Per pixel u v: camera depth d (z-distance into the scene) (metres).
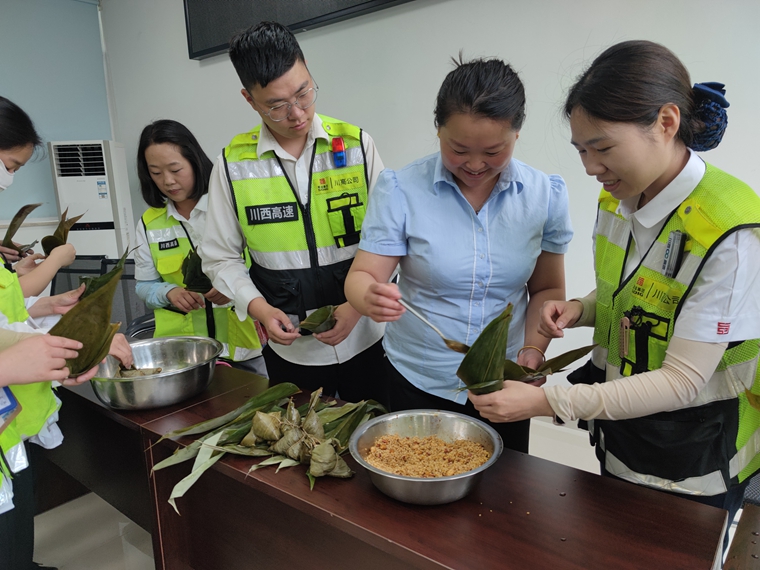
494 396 0.99
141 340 1.66
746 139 1.99
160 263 2.18
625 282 1.08
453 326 1.31
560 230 1.30
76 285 2.70
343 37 2.98
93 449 1.66
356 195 1.61
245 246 1.77
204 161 2.06
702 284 0.90
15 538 1.34
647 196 1.03
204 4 3.42
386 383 1.81
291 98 1.40
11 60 3.84
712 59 1.99
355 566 1.08
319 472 1.04
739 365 0.96
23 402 1.28
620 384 0.93
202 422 1.32
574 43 2.26
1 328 1.21
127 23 4.06
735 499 1.10
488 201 1.23
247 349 2.17
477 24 2.50
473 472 0.93
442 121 1.05
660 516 0.93
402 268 1.36
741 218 0.86
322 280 1.64
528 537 0.88
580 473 1.06
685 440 0.99
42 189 4.04
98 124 4.36
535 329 1.37
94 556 2.03
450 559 0.83
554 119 2.37
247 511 1.27
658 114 0.86
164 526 1.40
